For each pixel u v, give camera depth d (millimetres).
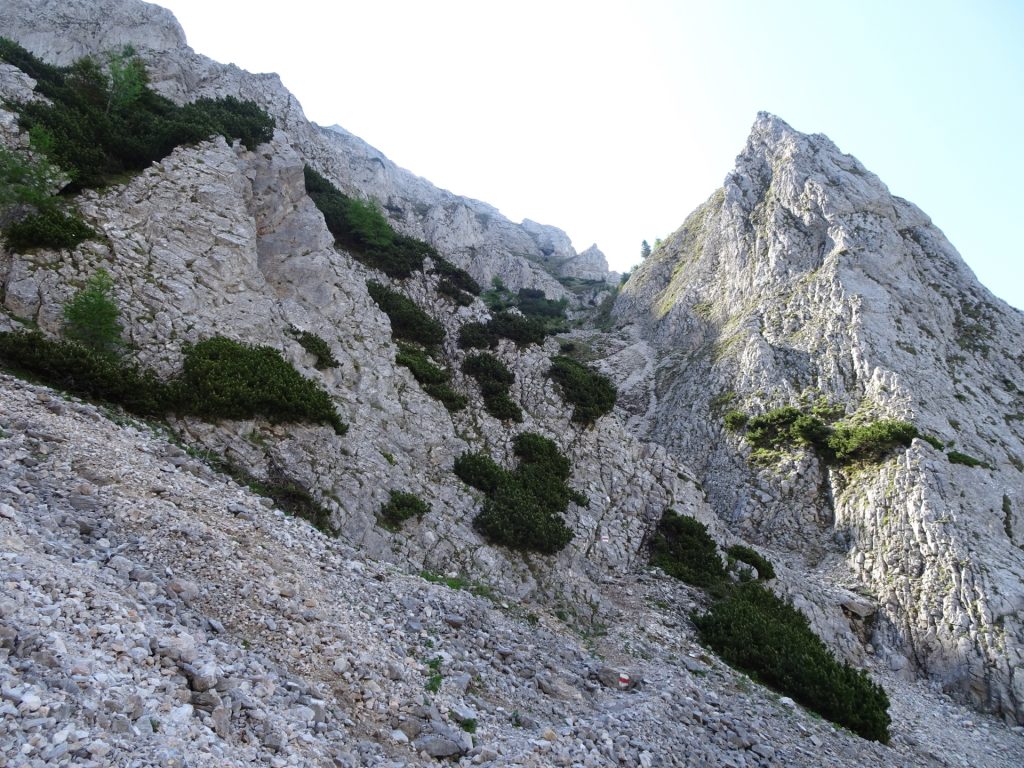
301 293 26359
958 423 41125
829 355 47594
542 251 162875
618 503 28344
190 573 10492
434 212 114000
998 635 27406
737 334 56406
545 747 10172
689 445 50031
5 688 5871
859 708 19062
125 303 19359
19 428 12820
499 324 35031
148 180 23875
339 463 19797
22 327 16938
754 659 20391
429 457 24219
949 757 20516
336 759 7812
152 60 43000
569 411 31359
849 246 55156
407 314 32938
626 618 21219
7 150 20422
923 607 29828
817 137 70125
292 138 51969
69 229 19750
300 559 13352
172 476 14133
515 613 17766
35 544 9094
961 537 31172
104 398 16984
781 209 64188
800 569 35500
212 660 8211
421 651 12172
